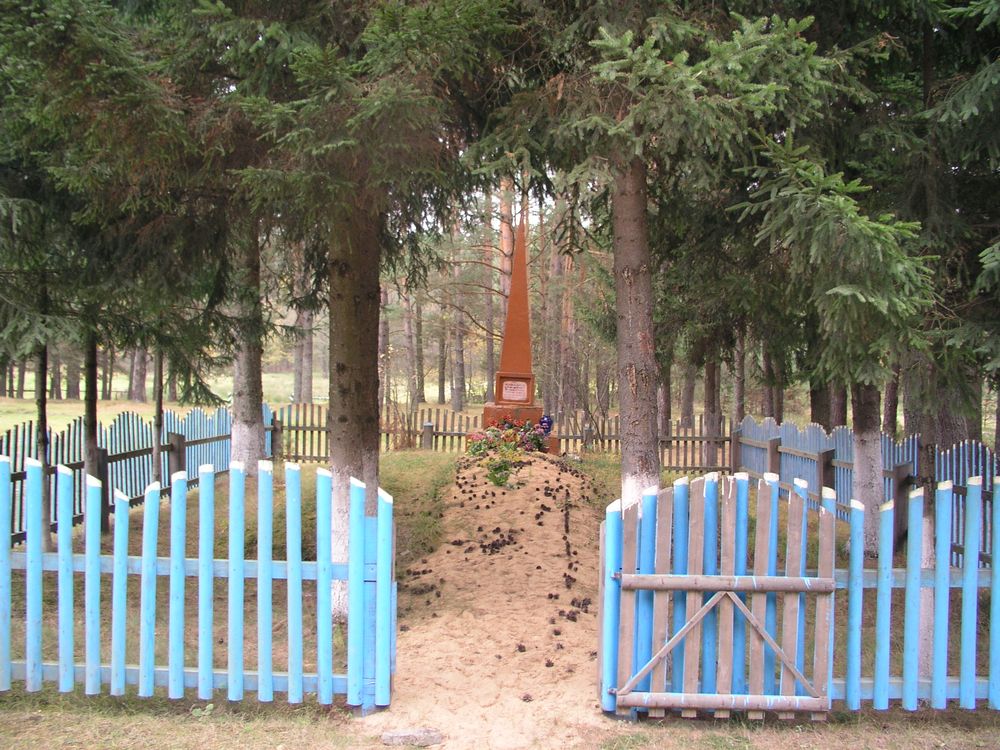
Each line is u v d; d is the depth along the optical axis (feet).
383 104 13.75
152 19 23.17
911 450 30.78
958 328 16.11
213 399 26.07
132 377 110.93
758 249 22.11
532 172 18.56
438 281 87.66
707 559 13.62
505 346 53.57
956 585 14.14
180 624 14.14
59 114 14.88
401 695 14.76
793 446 40.65
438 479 41.57
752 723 13.91
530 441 49.39
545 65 18.58
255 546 29.01
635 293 18.49
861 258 13.65
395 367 132.87
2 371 19.85
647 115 15.16
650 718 14.01
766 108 14.39
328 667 14.03
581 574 22.89
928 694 14.08
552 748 12.97
